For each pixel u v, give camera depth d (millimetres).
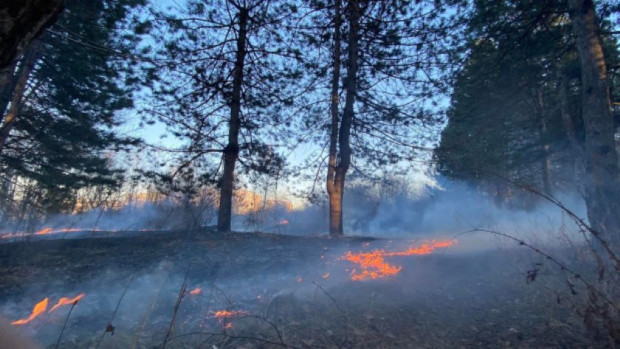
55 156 14711
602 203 5508
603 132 5820
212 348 2959
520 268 4984
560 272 4504
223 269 5805
